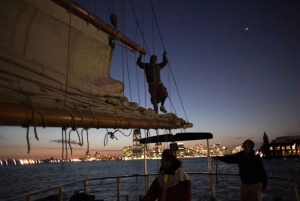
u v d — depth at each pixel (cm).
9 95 210
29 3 254
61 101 267
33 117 211
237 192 1672
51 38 295
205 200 1336
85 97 311
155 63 649
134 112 409
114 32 399
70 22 288
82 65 352
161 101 652
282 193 1606
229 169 6366
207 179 2666
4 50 230
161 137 623
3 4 236
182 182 286
